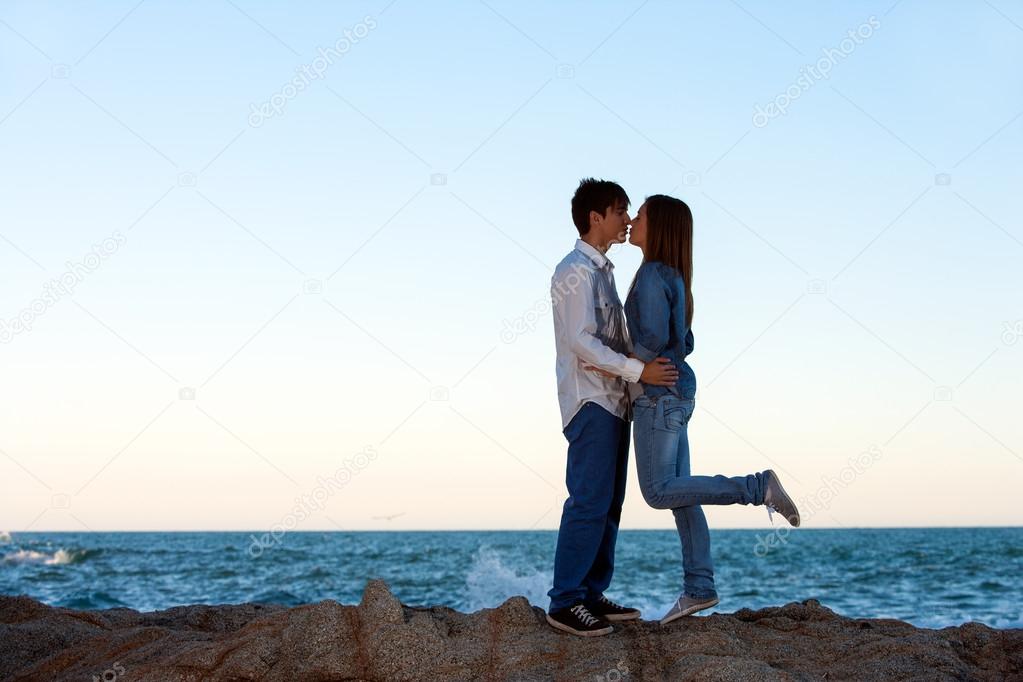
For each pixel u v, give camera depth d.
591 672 3.51
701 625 4.13
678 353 4.13
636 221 4.28
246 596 23.33
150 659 3.95
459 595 22.95
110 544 52.47
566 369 4.17
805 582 23.91
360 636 3.86
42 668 4.05
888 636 3.93
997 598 19.47
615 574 25.80
